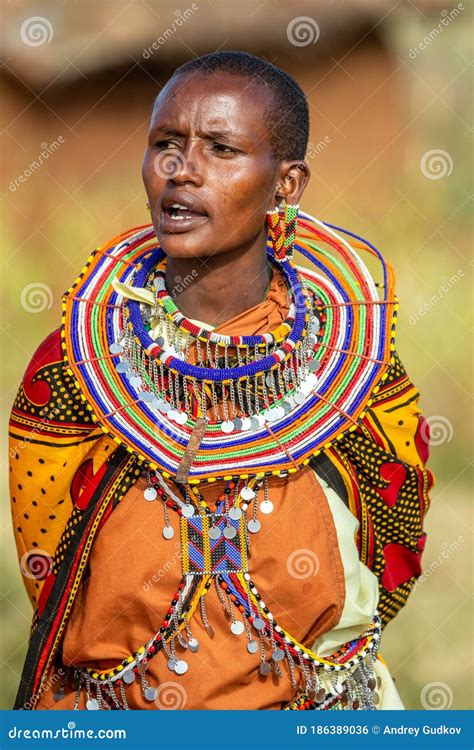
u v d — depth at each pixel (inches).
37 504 128.8
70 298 128.2
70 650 125.2
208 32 552.4
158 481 121.7
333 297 132.8
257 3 545.3
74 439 127.0
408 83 513.7
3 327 410.9
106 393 123.5
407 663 232.4
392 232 454.9
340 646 128.3
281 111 121.3
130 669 120.8
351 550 126.2
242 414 124.1
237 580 120.8
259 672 122.0
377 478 132.0
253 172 118.8
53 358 128.0
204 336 122.6
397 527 136.3
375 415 131.5
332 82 535.2
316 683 124.4
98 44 569.0
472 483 311.1
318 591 122.4
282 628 122.4
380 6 524.4
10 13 568.1
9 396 349.1
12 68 569.9
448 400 338.6
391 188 504.4
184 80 119.3
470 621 249.9
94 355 125.3
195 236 118.0
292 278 128.2
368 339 129.6
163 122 118.6
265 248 128.3
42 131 575.2
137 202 515.2
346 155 522.6
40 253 476.1
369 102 526.0
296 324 125.4
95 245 487.2
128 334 125.5
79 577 124.1
